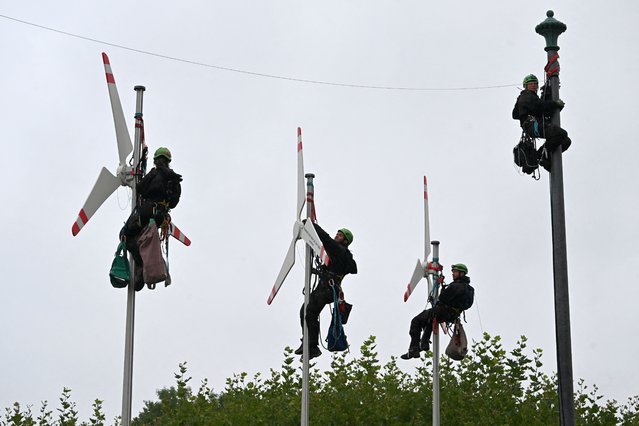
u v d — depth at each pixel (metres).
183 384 27.14
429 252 21.91
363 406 26.16
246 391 27.88
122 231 15.88
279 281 18.80
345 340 18.83
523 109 16.69
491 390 26.75
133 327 15.71
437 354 21.48
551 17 16.81
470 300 21.39
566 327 15.34
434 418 21.25
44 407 27.48
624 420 26.89
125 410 15.28
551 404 27.00
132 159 16.22
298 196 18.84
